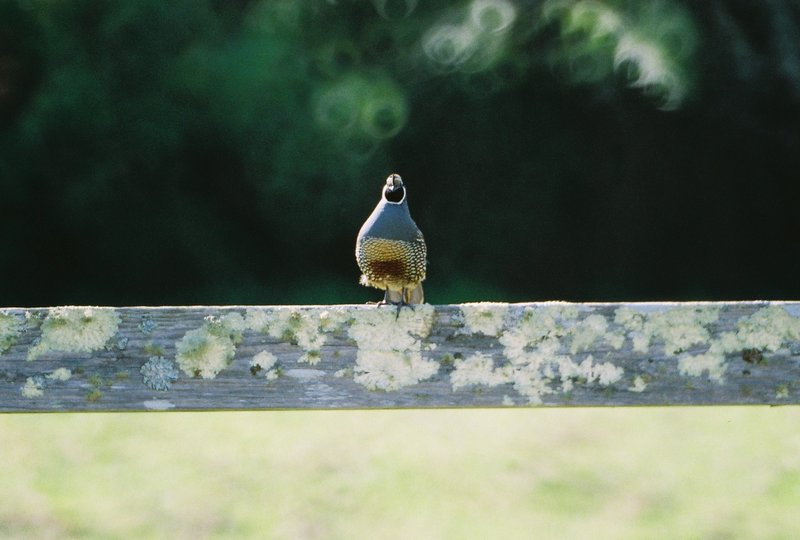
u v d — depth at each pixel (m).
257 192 19.16
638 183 20.38
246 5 17.38
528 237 20.41
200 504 8.02
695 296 21.14
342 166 17.64
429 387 3.46
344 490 8.27
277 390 3.46
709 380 3.43
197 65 16.91
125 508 7.81
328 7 17.11
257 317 3.47
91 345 3.45
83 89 17.02
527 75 17.81
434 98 18.30
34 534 7.34
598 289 20.80
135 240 19.44
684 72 16.53
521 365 3.45
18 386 3.43
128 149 17.83
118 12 16.77
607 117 19.19
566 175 20.03
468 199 20.02
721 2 17.56
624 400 3.44
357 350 3.47
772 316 3.42
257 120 17.25
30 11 16.86
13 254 19.56
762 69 17.95
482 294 20.28
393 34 17.36
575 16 15.79
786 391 3.41
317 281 20.03
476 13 16.61
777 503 7.98
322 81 17.31
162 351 3.46
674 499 8.08
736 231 21.05
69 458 9.07
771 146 19.64
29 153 17.73
